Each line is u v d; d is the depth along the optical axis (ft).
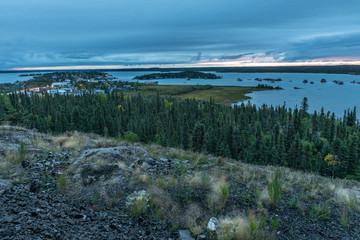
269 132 296.71
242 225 17.40
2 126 48.44
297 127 313.53
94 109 363.35
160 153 40.52
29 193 20.76
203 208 21.02
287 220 19.60
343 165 159.22
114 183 25.49
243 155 204.13
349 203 22.65
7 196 19.12
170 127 279.28
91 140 48.83
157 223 18.53
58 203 19.67
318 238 17.46
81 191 23.24
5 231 13.76
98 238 15.28
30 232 14.43
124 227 17.37
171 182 25.58
